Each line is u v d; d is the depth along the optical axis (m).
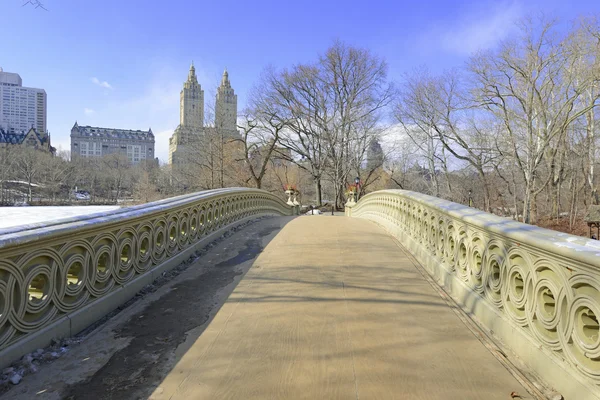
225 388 2.71
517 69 26.80
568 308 2.45
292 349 3.30
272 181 49.00
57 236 3.30
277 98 41.78
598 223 22.97
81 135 147.75
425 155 38.34
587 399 2.25
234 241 8.37
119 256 4.46
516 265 3.18
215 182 33.75
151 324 3.91
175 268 6.14
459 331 3.67
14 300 2.95
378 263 6.32
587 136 30.09
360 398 2.57
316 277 5.49
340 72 43.31
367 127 44.00
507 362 3.05
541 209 36.09
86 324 3.80
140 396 2.64
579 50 25.00
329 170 47.53
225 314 4.15
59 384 2.79
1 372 2.80
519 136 29.03
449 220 5.07
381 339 3.49
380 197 12.62
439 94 33.66
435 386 2.71
